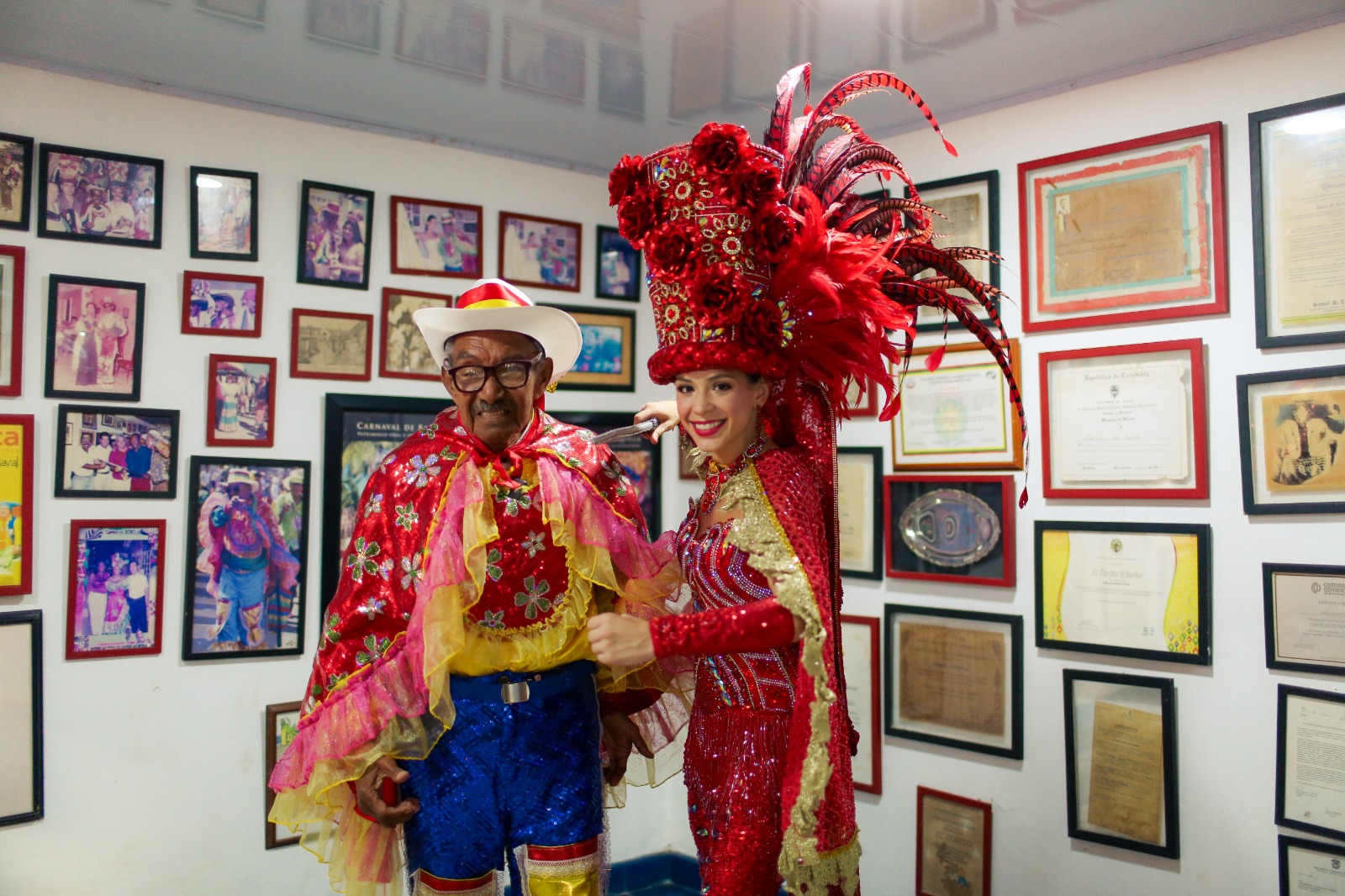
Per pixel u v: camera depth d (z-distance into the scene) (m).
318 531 3.16
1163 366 2.67
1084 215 2.81
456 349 2.03
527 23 2.49
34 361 2.77
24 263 2.74
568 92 2.97
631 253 3.87
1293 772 2.43
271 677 3.07
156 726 2.89
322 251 3.17
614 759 2.40
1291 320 2.46
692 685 2.37
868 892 3.25
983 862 2.95
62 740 2.77
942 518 3.10
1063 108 2.86
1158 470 2.67
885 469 3.25
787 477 1.79
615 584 2.08
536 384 2.10
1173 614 2.63
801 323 1.87
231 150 3.04
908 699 3.17
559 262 3.67
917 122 3.17
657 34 2.53
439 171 3.41
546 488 2.05
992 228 2.98
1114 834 2.71
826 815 1.81
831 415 1.98
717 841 1.90
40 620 2.73
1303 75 2.46
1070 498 2.83
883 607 3.23
